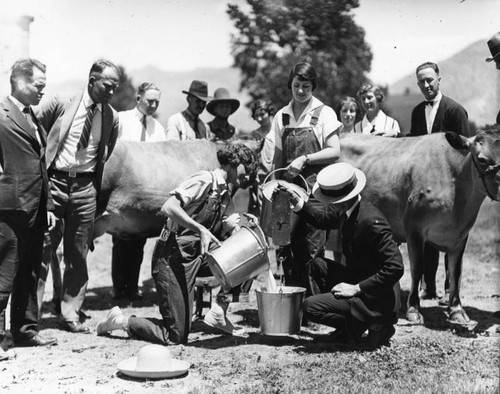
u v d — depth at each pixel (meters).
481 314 7.48
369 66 22.23
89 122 6.65
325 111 6.95
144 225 7.75
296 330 6.00
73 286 6.78
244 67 22.08
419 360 5.54
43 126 6.63
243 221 6.33
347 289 5.79
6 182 5.86
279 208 6.33
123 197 7.56
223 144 8.47
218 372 5.39
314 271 6.25
